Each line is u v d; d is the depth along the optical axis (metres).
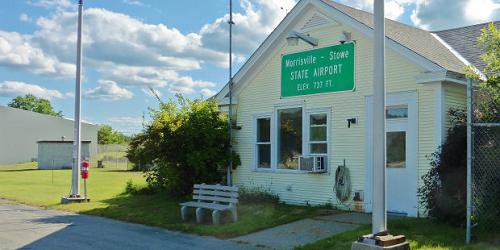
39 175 33.44
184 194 16.48
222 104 16.88
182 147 15.82
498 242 8.65
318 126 14.14
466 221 9.29
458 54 13.98
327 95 13.87
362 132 12.99
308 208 13.53
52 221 12.68
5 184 25.05
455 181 9.91
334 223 11.11
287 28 14.85
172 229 11.34
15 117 62.22
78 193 16.92
